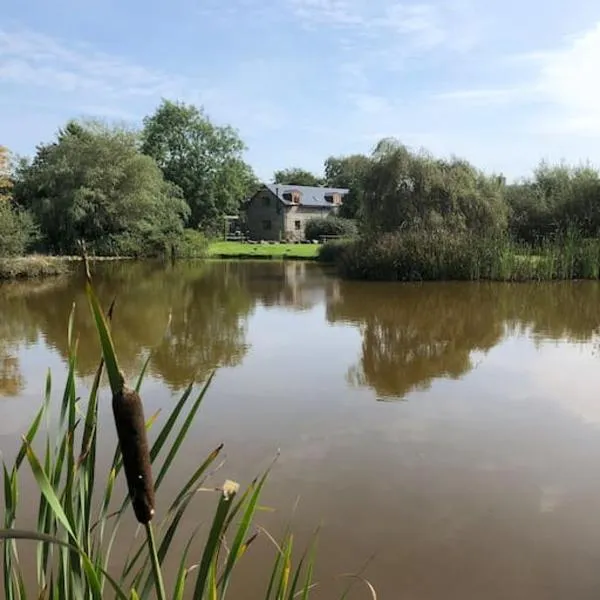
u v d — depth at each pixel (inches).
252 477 198.5
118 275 972.6
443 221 891.4
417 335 448.1
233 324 505.7
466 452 218.4
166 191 1451.8
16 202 1226.0
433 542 159.2
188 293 729.0
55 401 281.3
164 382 316.2
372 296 676.1
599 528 165.3
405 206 913.5
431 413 262.5
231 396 289.9
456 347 402.6
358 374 331.0
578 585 140.8
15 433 238.8
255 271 1047.0
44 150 1409.9
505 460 211.2
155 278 924.0
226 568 56.2
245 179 2011.6
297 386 307.0
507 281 802.8
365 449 222.1
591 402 275.9
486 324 490.9
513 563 149.3
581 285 756.6
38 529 58.7
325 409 269.1
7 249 927.7
